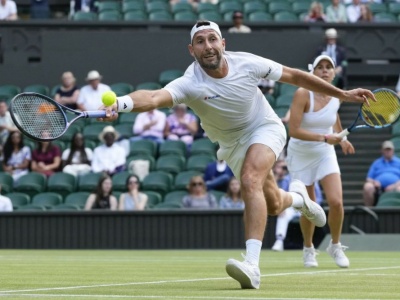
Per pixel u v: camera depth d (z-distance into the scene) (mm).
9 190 28328
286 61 34094
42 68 34406
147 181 27719
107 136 28422
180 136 29953
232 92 11242
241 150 11773
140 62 34375
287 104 30656
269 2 37844
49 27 34469
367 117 13797
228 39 34000
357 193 29156
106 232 26219
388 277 12836
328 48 32438
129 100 10500
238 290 10344
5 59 34438
